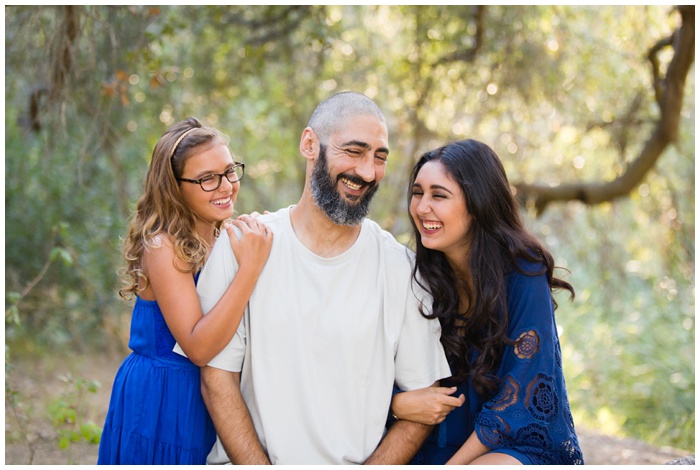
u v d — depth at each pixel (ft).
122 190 18.31
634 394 19.08
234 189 7.76
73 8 13.07
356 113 7.07
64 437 10.72
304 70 19.92
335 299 7.21
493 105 18.75
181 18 16.99
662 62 19.01
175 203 7.43
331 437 7.07
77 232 17.88
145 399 7.28
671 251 21.99
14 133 18.11
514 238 7.39
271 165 23.79
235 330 6.95
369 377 7.27
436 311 7.48
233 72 19.33
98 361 18.56
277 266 7.23
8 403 11.39
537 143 20.30
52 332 18.12
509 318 7.41
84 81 15.07
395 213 20.51
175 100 19.39
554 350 7.34
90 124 16.74
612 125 19.56
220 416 7.04
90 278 17.57
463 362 7.58
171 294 7.12
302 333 7.13
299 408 7.09
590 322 22.80
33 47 14.66
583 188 19.17
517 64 17.99
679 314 21.57
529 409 7.11
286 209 7.63
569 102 19.60
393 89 19.84
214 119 20.47
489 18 17.81
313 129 7.28
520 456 7.01
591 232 23.99
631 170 18.69
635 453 13.51
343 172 7.05
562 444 7.25
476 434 7.14
